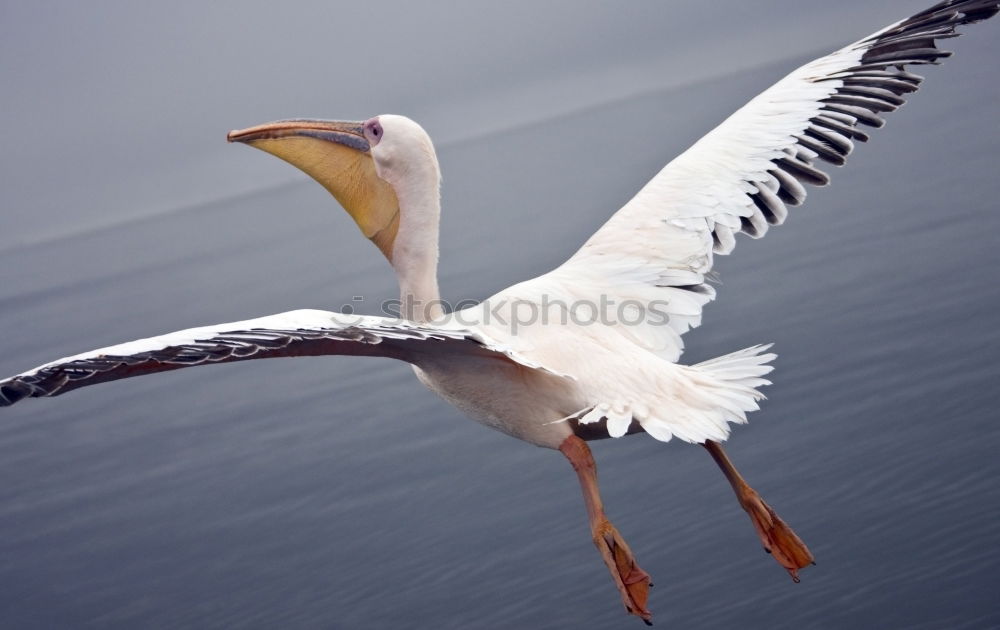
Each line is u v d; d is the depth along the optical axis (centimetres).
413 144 464
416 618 1009
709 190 459
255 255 4847
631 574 386
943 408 1190
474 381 412
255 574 1184
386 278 2830
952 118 3644
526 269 2295
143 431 1936
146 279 5059
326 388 1936
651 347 421
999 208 2081
